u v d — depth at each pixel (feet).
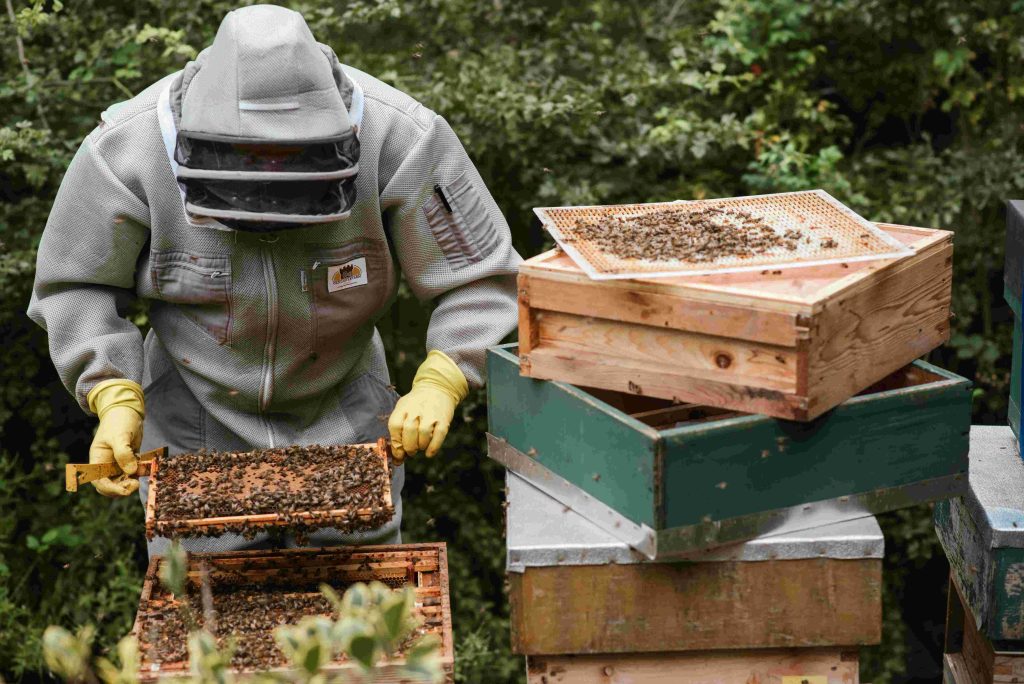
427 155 11.10
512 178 20.53
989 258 21.84
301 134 9.45
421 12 20.53
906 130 23.59
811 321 8.41
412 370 20.86
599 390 10.48
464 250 11.42
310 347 11.34
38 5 17.66
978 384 22.27
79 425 22.03
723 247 9.55
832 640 9.20
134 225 10.78
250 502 9.68
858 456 9.25
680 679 9.47
